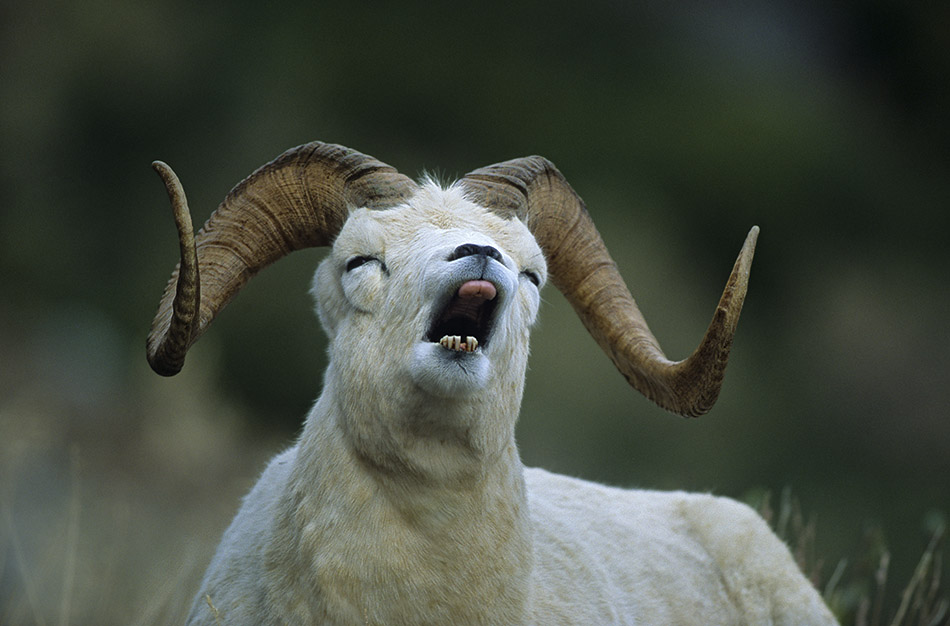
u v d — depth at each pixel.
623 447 57.81
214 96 77.00
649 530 20.80
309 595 14.66
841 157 86.12
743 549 21.48
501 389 14.91
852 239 84.62
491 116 79.31
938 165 90.94
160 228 72.94
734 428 68.88
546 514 18.66
